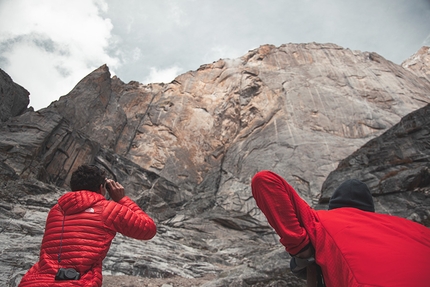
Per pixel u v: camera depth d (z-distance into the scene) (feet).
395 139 44.19
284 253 20.88
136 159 87.51
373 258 4.46
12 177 46.24
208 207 67.26
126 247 35.32
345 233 4.99
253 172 76.28
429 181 35.70
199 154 92.68
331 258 4.95
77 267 6.64
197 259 39.17
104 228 7.20
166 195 73.67
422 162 39.09
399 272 4.17
